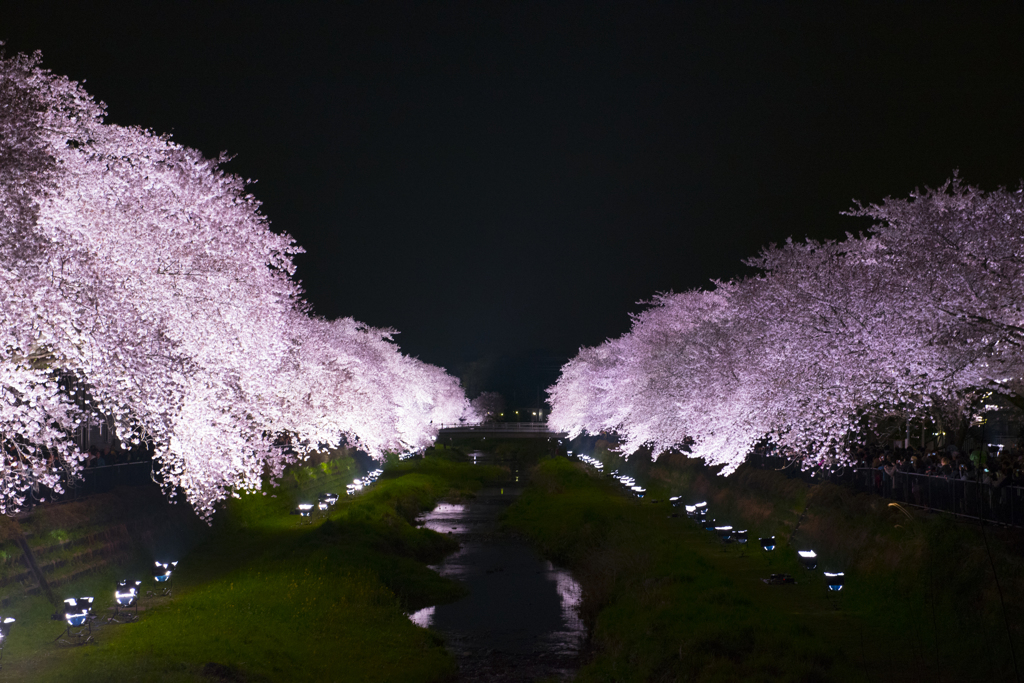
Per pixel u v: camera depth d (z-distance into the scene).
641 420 47.44
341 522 35.88
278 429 27.83
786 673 15.05
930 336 21.33
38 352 17.23
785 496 29.55
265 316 22.38
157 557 26.31
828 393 23.33
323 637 21.22
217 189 21.08
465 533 44.78
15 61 17.50
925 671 14.95
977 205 22.06
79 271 16.34
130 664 16.38
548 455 97.75
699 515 35.25
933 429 30.41
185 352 18.94
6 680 15.17
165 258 18.81
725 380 30.19
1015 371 20.66
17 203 16.17
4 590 18.23
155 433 18.75
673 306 49.78
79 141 19.64
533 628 25.33
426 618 26.48
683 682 16.55
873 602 19.09
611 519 37.59
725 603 20.41
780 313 25.72
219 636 19.27
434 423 120.88
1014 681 14.09
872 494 23.77
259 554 30.25
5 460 16.97
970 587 16.50
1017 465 19.11
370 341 73.25
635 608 22.91
